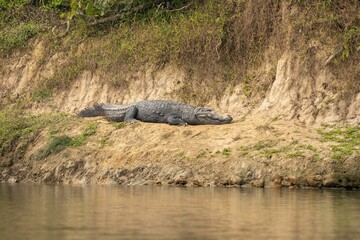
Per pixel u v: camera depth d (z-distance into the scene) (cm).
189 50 4338
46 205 2673
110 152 3738
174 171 3459
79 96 4541
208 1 4606
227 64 4259
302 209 2523
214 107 4091
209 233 2028
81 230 2088
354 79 3747
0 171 4025
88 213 2441
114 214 2411
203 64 4288
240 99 4047
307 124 3688
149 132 3806
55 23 5106
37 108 4597
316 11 4000
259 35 4216
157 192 3106
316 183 3203
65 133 4047
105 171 3647
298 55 3931
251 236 1978
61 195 3039
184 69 4322
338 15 3950
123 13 4866
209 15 4472
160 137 3725
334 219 2294
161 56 4428
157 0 4822
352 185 3169
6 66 4962
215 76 4234
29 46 5019
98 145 3838
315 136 3494
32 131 4141
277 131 3578
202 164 3434
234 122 3850
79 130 4031
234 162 3378
